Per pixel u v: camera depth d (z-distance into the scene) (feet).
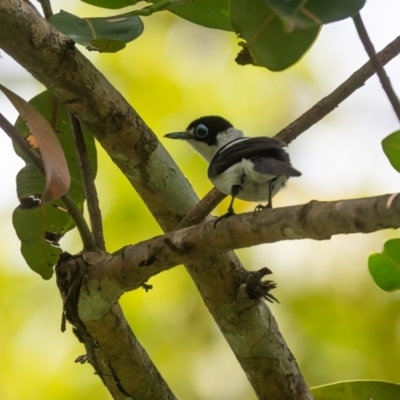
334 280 43.24
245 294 26.11
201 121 34.55
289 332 42.24
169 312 43.32
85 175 26.48
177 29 48.65
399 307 42.06
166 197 27.04
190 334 42.91
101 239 25.61
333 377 40.70
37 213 30.04
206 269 25.55
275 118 47.01
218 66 48.08
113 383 26.81
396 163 22.86
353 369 40.91
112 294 24.02
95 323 25.14
